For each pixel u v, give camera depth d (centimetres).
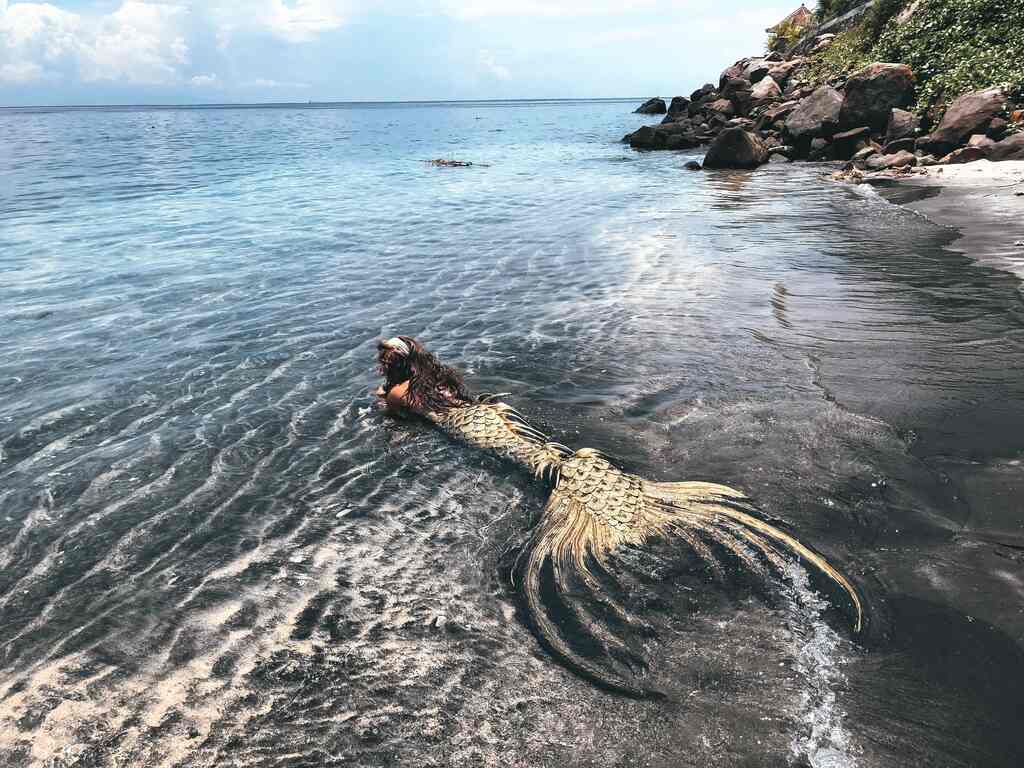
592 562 403
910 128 2372
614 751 281
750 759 273
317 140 5506
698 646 334
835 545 403
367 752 287
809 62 3941
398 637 353
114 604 383
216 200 2059
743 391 625
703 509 444
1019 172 1761
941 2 2712
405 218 1703
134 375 720
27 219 1734
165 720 305
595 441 554
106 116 17738
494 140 5103
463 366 729
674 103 4981
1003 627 332
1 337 841
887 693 300
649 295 959
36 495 495
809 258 1115
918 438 517
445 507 477
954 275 954
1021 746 273
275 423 609
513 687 317
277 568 412
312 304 974
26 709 312
